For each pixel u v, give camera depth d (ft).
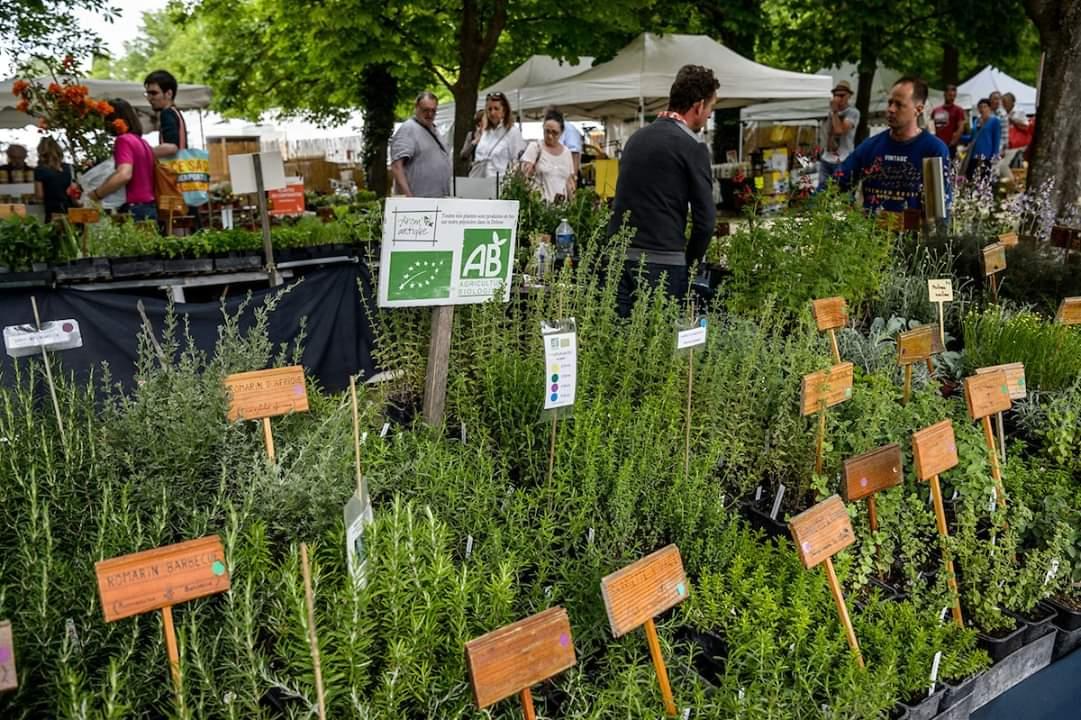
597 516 9.05
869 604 8.82
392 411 12.35
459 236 10.75
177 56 98.99
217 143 66.85
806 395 10.38
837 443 11.35
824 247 15.60
